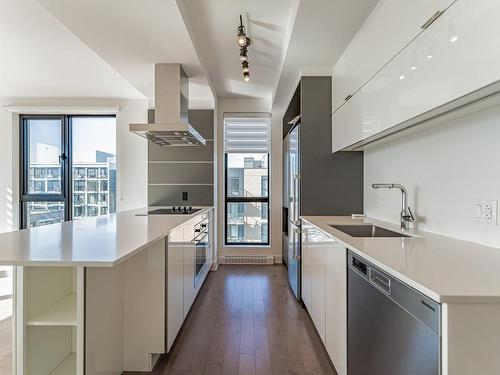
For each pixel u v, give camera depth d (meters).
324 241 2.05
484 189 1.43
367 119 2.07
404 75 1.55
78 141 4.69
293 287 3.29
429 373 0.87
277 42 2.79
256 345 2.23
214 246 4.28
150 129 2.86
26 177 4.68
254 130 4.62
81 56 3.08
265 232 4.78
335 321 1.78
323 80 2.96
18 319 1.34
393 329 1.08
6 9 2.25
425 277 0.96
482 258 1.21
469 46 1.08
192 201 4.25
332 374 1.88
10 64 3.28
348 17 2.07
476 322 0.81
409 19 1.49
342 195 2.95
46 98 4.46
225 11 2.27
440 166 1.75
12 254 1.33
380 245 1.49
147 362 1.92
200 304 3.00
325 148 2.96
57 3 1.88
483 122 1.42
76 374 1.40
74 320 1.36
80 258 1.26
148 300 1.94
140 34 2.30
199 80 3.38
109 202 4.66
